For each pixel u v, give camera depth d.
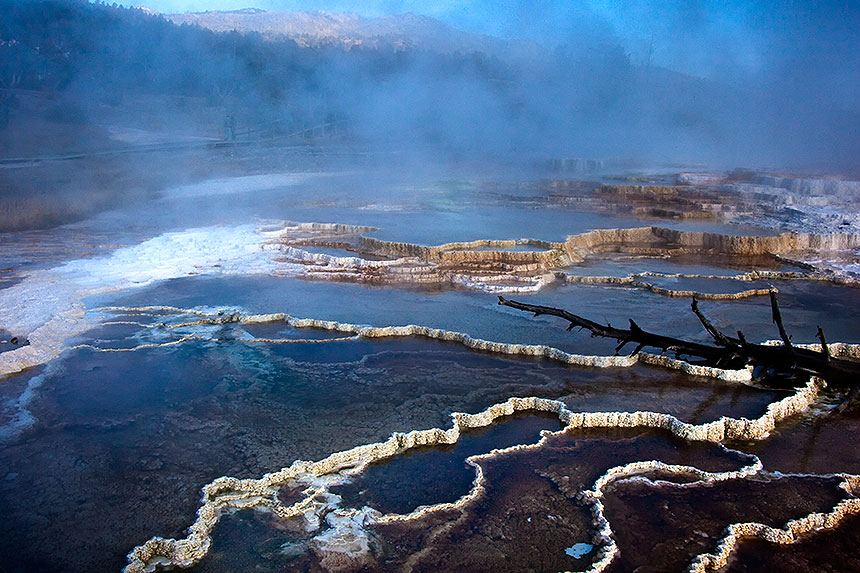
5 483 4.70
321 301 8.70
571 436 5.53
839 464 5.09
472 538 4.18
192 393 6.12
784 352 5.21
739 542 4.21
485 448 5.32
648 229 12.74
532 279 9.75
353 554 4.02
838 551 4.14
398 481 4.82
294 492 4.64
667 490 4.74
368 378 6.47
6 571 3.83
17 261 10.52
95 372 6.57
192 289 9.20
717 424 5.49
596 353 7.01
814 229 12.69
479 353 7.14
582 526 4.32
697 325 7.88
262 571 3.88
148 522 4.28
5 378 6.43
